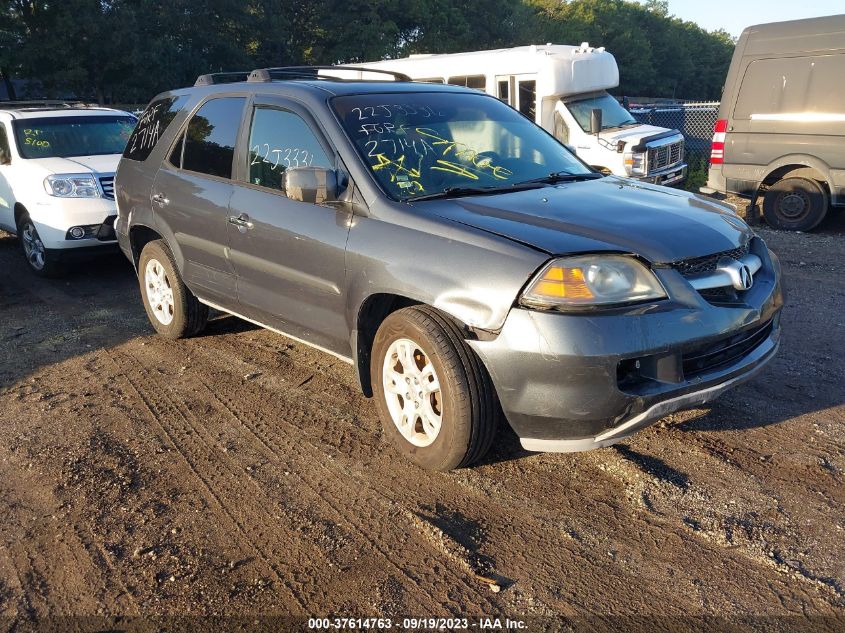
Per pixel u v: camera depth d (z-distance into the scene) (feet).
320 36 137.80
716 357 10.54
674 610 8.34
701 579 8.82
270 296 13.98
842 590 8.52
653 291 9.86
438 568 9.25
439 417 10.94
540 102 37.93
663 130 39.29
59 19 99.40
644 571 9.01
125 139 29.55
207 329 19.11
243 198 14.16
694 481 10.89
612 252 9.86
